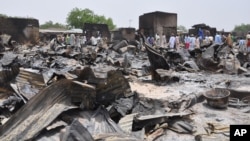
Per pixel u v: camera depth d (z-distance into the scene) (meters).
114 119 6.71
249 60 16.92
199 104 8.74
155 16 33.38
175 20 34.78
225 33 36.94
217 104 8.27
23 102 7.29
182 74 14.00
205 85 11.19
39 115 5.70
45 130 5.39
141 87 10.84
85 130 4.77
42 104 5.90
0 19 35.31
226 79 12.11
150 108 7.28
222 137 6.17
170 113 7.03
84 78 6.66
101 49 22.41
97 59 17.94
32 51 21.48
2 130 5.53
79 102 6.27
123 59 16.73
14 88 8.05
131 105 7.05
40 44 34.66
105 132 5.68
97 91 6.62
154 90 10.26
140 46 25.11
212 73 14.61
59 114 5.71
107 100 6.86
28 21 37.22
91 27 41.94
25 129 5.41
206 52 15.81
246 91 9.52
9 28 36.09
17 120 5.68
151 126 6.52
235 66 15.07
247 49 20.28
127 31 40.09
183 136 6.28
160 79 12.03
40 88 8.41
